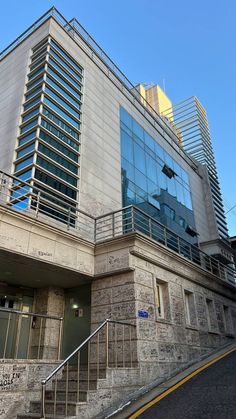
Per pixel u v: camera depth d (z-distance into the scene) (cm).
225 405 680
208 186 3478
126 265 1124
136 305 1061
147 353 1012
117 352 1024
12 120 1775
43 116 1634
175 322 1230
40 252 1036
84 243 1201
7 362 771
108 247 1205
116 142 2144
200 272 1566
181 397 780
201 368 1069
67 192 1602
